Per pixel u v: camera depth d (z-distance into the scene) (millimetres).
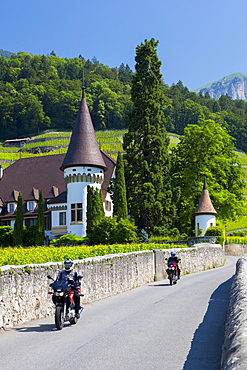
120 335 26281
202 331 26203
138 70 139875
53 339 26375
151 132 135500
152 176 130250
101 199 128125
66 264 30797
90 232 123125
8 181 167750
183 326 27984
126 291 50875
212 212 131000
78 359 21281
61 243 122375
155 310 35000
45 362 21062
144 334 26156
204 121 148875
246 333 14734
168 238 121438
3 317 30219
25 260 39250
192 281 58281
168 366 19219
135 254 56000
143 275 58375
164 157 134250
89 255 50219
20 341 26281
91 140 141375
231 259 119562
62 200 144125
